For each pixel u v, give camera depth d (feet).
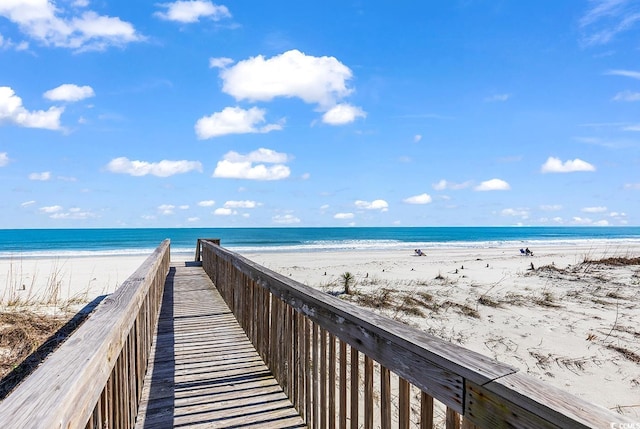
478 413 3.64
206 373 11.88
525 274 42.16
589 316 23.84
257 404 9.89
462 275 43.39
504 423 3.32
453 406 3.99
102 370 4.86
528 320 22.93
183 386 10.92
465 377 3.81
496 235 267.59
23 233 278.46
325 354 7.88
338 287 34.45
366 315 6.26
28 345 16.08
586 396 13.71
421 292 31.42
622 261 46.29
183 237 212.84
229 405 9.82
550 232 339.77
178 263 43.60
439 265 57.57
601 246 130.62
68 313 21.94
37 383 3.54
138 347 9.60
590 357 17.16
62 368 3.92
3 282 43.52
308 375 8.79
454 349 4.44
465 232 331.57
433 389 4.33
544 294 30.50
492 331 20.84
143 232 295.28
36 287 37.17
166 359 13.05
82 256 96.73
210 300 23.02
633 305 26.73
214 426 8.81
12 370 13.71
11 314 20.54
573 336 20.01
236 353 13.70
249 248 126.82
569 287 33.50
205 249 36.73
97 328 5.53
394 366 5.15
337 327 7.02
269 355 12.18
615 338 19.69
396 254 93.45
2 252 115.03
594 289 32.32
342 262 66.13
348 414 11.40
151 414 9.32
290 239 192.75
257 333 13.78
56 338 17.19
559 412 2.79
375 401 12.68
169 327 17.13
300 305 9.07
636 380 14.94
